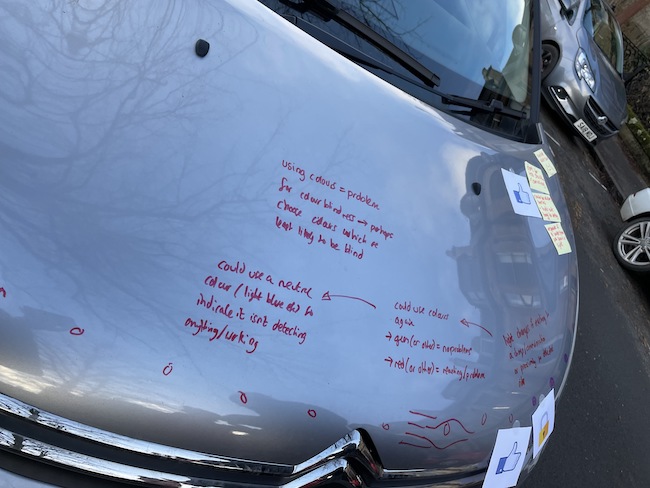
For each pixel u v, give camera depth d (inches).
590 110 251.4
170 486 37.4
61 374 35.0
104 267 38.3
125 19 44.5
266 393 41.0
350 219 51.6
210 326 40.6
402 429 46.9
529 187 79.4
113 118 41.8
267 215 46.4
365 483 45.8
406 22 70.8
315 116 52.9
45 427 34.3
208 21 48.6
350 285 48.8
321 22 59.8
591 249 213.0
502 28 91.0
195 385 38.7
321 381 43.8
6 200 36.6
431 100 70.2
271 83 50.9
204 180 44.2
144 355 37.6
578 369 153.4
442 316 54.4
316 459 42.2
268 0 55.5
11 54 39.4
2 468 33.6
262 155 47.9
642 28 498.9
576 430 135.8
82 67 41.7
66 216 38.2
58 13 41.9
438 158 64.2
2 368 33.7
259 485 40.6
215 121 46.3
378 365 47.3
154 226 41.0
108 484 36.3
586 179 262.8
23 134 38.4
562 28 249.4
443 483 50.5
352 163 54.1
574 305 78.2
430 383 50.3
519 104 90.3
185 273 41.0
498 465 55.6
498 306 61.5
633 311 207.6
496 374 57.2
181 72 45.8
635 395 167.2
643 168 373.7
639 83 456.4
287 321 44.1
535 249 73.4
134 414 36.5
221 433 39.0
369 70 63.1
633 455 146.2
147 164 42.2
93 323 36.7
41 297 35.6
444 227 60.2
